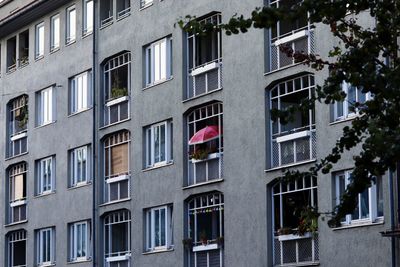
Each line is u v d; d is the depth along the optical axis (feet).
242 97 120.06
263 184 115.65
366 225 102.01
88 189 150.30
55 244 159.02
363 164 59.36
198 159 126.00
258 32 118.11
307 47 111.55
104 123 148.05
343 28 62.13
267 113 116.47
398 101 58.59
